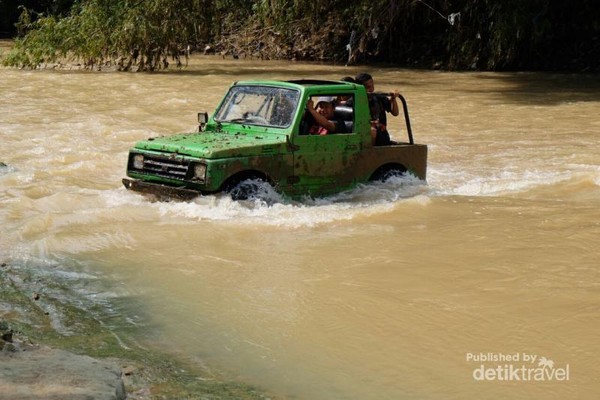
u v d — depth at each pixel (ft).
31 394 16.85
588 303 25.36
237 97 38.17
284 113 36.14
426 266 28.68
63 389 17.25
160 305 25.05
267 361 21.35
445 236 32.30
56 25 100.32
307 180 35.94
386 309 24.84
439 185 41.73
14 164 45.19
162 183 34.99
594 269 28.50
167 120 61.62
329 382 20.27
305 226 33.01
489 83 94.27
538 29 105.50
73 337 22.25
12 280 26.73
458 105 74.23
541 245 31.24
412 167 39.86
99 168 44.60
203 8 101.71
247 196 34.14
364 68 113.09
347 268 28.43
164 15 99.14
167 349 21.90
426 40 121.39
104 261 28.84
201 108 69.15
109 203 36.01
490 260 29.40
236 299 25.59
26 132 55.16
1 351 19.36
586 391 19.95
